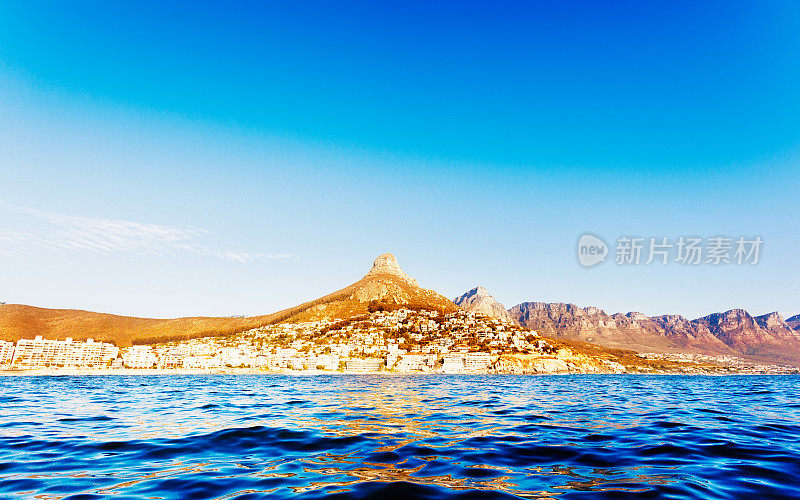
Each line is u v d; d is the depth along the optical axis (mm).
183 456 14227
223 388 70375
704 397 47469
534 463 13273
